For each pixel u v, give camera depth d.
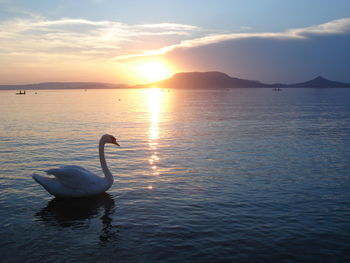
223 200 9.99
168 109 57.12
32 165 14.61
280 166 14.36
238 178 12.45
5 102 86.62
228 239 7.38
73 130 27.27
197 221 8.39
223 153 17.28
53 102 87.75
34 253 6.77
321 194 10.59
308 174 13.04
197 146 19.39
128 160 15.66
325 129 27.28
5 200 10.00
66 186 9.89
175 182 11.91
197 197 10.27
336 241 7.28
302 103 76.50
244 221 8.39
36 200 10.02
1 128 28.39
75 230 7.90
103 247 7.03
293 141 21.14
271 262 6.41
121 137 23.22
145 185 11.55
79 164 14.84
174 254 6.71
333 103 75.31
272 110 52.28
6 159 15.84
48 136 23.59
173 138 22.62
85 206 9.52
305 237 7.48
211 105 70.25
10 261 6.45
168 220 8.46
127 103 83.94
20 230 7.89
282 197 10.28
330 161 15.34
